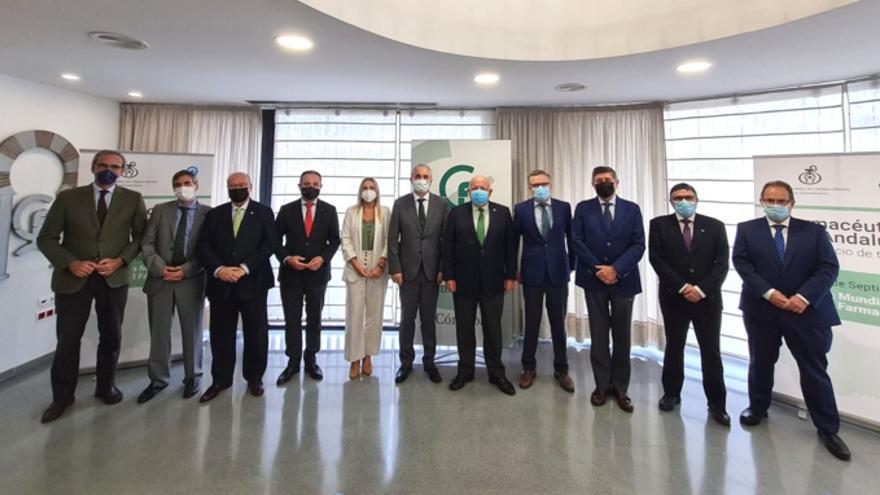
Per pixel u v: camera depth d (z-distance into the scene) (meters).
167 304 2.80
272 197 4.13
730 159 3.66
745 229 2.49
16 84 3.18
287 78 3.23
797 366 2.54
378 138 4.17
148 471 1.98
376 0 2.42
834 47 2.59
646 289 3.90
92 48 2.63
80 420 2.45
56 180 3.40
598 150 4.00
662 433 2.41
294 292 3.09
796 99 3.41
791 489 1.93
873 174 2.47
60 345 2.50
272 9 2.13
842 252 2.55
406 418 2.55
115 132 3.94
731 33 2.42
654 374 3.33
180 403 2.69
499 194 3.65
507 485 1.94
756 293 2.34
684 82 3.29
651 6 2.63
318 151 4.16
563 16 2.81
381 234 3.19
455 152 3.70
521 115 4.06
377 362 3.51
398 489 1.90
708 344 2.55
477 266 2.96
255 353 2.85
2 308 3.01
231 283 2.74
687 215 2.55
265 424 2.44
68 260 2.44
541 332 4.09
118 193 2.66
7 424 2.39
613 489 1.92
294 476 1.97
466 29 2.75
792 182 2.71
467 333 3.02
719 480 1.99
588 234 2.77
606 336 2.78
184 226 2.80
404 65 2.94
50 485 1.87
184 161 3.33
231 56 2.78
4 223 3.01
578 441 2.31
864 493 1.90
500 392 2.94
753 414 2.52
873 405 2.46
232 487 1.88
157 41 2.53
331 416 2.55
